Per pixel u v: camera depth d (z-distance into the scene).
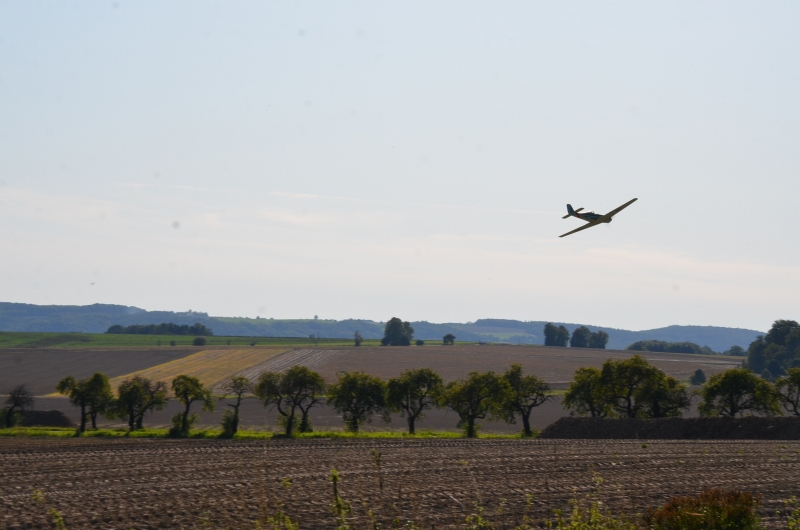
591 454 39.56
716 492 18.59
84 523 21.83
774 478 29.70
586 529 14.93
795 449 41.50
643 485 27.56
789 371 65.62
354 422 71.62
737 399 66.31
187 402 68.31
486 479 29.44
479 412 71.06
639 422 59.47
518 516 21.30
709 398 67.06
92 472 33.69
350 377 72.12
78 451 44.00
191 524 21.27
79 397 70.25
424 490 26.19
